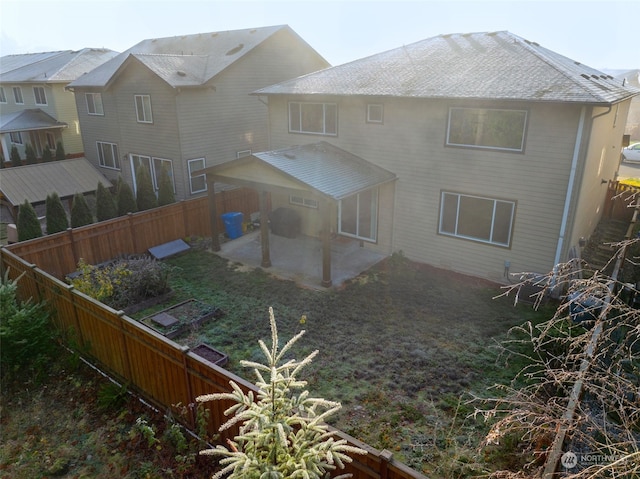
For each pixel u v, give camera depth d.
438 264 13.63
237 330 10.02
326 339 9.55
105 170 23.25
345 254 14.52
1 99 32.19
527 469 5.79
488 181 12.04
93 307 7.63
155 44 25.38
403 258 13.95
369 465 4.54
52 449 6.42
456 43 15.38
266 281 12.59
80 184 19.77
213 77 18.50
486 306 11.03
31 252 11.67
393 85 13.15
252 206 17.80
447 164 12.62
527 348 9.01
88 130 23.12
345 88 13.87
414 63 14.51
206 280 12.70
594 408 6.39
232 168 13.25
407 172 13.44
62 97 27.73
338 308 10.95
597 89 10.83
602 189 15.91
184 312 10.62
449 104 12.03
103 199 15.64
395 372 8.36
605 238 15.48
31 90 29.05
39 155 30.34
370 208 14.59
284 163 12.50
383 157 13.82
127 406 7.24
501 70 12.33
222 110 19.72
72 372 8.20
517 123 11.22
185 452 6.18
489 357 8.81
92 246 13.03
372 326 10.08
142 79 18.83
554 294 11.09
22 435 6.73
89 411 7.18
